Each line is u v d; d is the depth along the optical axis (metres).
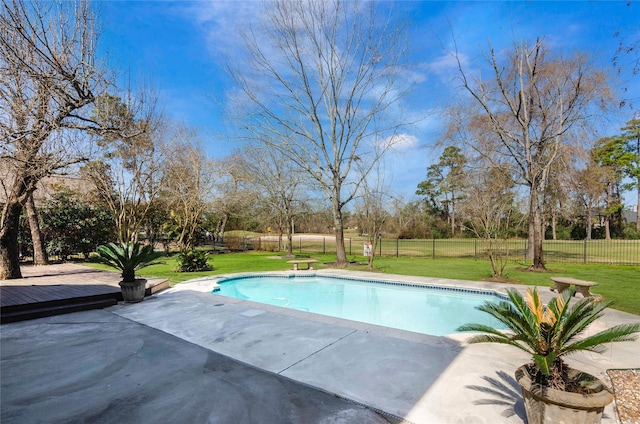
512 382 3.37
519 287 8.84
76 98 9.24
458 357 4.04
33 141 8.69
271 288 10.97
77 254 18.75
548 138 13.18
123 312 6.50
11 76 8.25
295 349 4.35
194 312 6.39
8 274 9.88
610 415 2.81
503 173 14.95
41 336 5.04
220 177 22.95
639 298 7.39
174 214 20.81
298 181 19.89
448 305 8.80
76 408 2.95
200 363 3.93
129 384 3.40
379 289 10.59
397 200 15.91
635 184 33.12
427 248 24.22
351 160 15.09
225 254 21.92
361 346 4.43
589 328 5.00
